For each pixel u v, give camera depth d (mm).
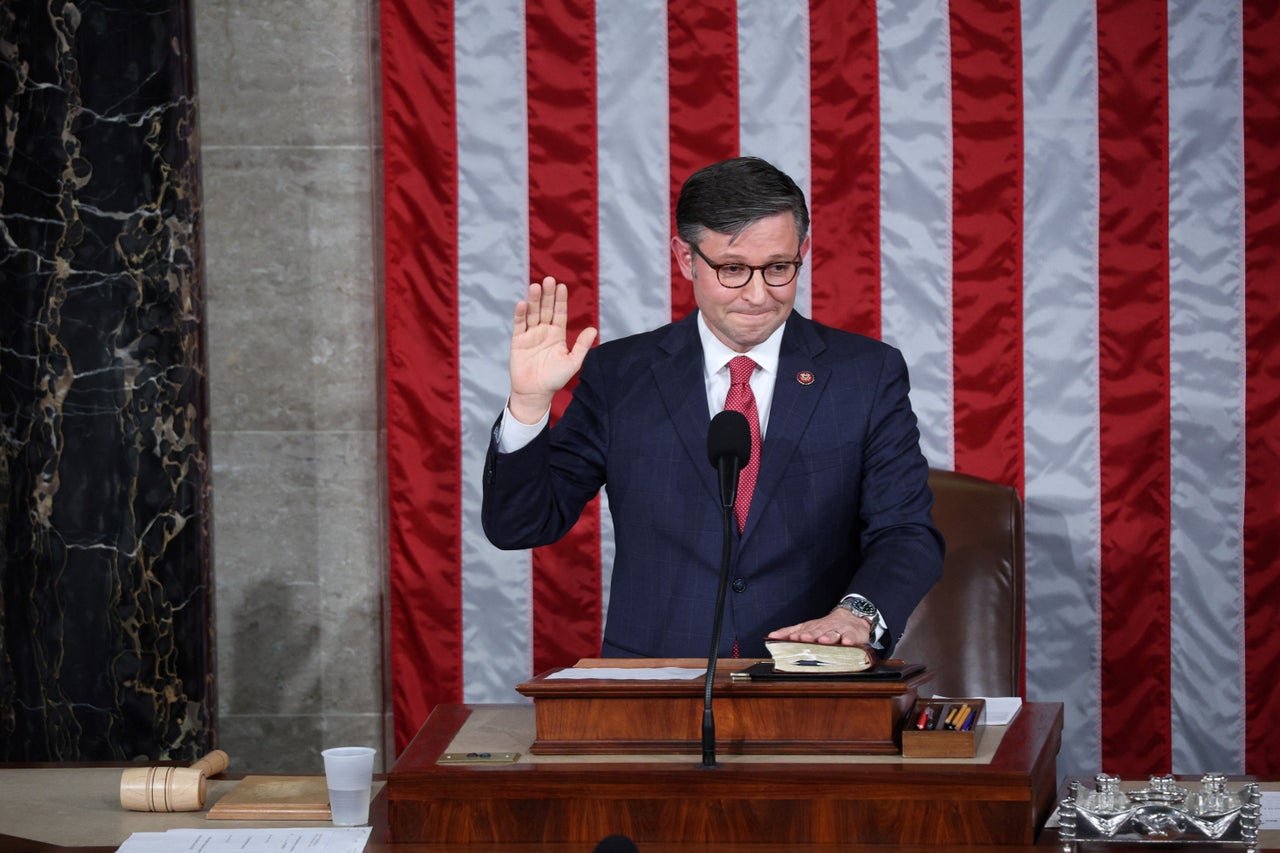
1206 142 13383
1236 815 6703
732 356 9430
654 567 9289
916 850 6637
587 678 7402
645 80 13555
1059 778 13781
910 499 9102
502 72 13562
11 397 12945
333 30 13891
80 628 12984
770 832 6770
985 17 13422
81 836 7199
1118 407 13555
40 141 12781
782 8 13477
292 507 14195
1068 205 13469
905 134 13492
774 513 9156
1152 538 13625
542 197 13609
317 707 14305
